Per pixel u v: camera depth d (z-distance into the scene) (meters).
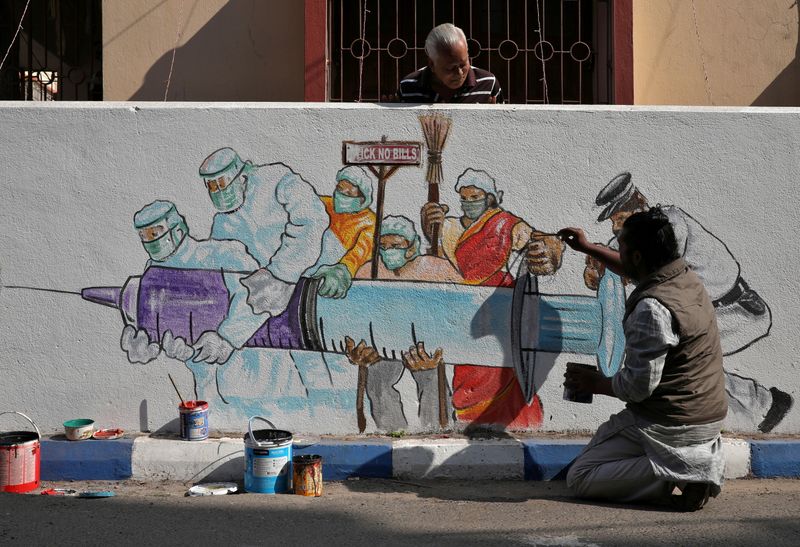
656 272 4.38
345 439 5.14
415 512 4.31
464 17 7.23
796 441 5.13
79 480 4.95
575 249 5.12
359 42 7.18
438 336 5.25
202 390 5.21
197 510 4.31
